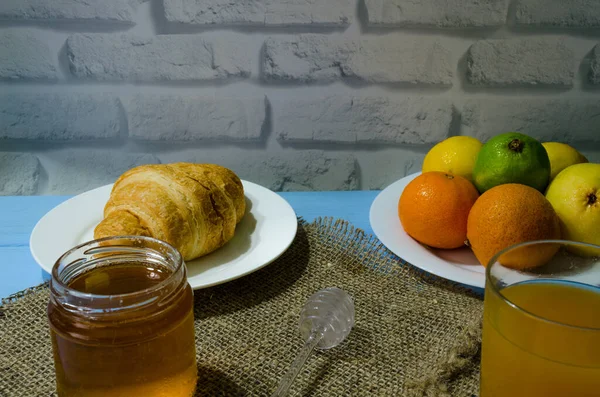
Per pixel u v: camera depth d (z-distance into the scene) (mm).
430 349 502
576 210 598
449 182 610
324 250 628
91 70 845
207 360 490
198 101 868
